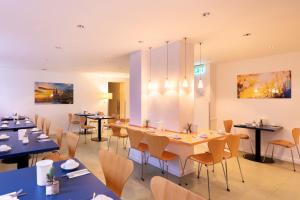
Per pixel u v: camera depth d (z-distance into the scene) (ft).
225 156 9.68
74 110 25.64
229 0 6.87
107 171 5.81
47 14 8.05
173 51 12.01
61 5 7.30
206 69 18.75
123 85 32.37
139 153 13.69
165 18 8.40
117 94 33.71
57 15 8.16
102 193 4.20
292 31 9.96
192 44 12.21
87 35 10.66
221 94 18.56
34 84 23.17
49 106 24.02
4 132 11.67
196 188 9.72
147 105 14.05
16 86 22.25
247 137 15.48
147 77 14.10
